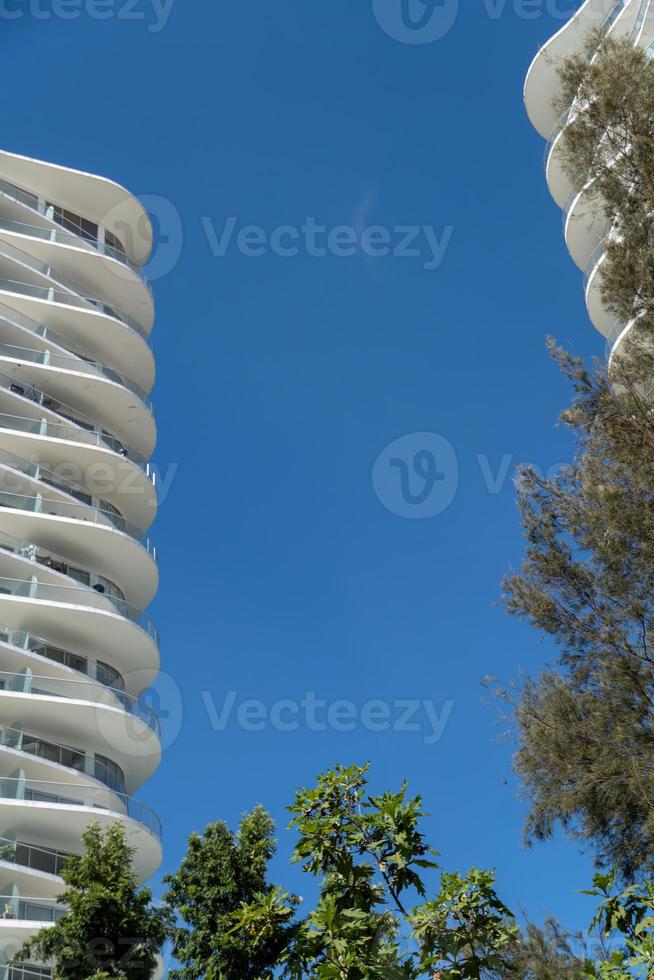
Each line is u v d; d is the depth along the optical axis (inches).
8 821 1330.0
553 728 674.2
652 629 684.1
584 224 1662.2
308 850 525.7
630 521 689.6
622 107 812.0
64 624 1539.1
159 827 1486.2
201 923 948.0
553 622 720.3
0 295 1801.2
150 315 2034.9
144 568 1706.4
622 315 766.5
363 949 485.7
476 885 492.4
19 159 1940.2
